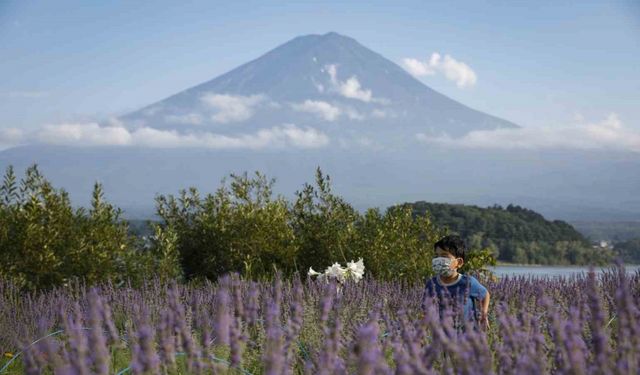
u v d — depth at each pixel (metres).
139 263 13.15
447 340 3.33
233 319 4.03
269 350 3.29
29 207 12.57
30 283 12.07
